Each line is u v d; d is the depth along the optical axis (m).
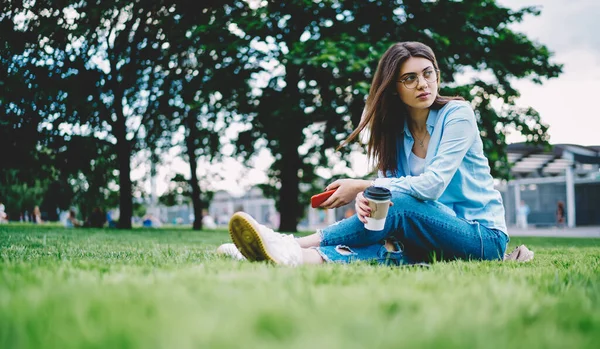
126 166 15.06
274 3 10.99
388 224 2.49
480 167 2.80
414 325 0.89
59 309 1.03
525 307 1.13
